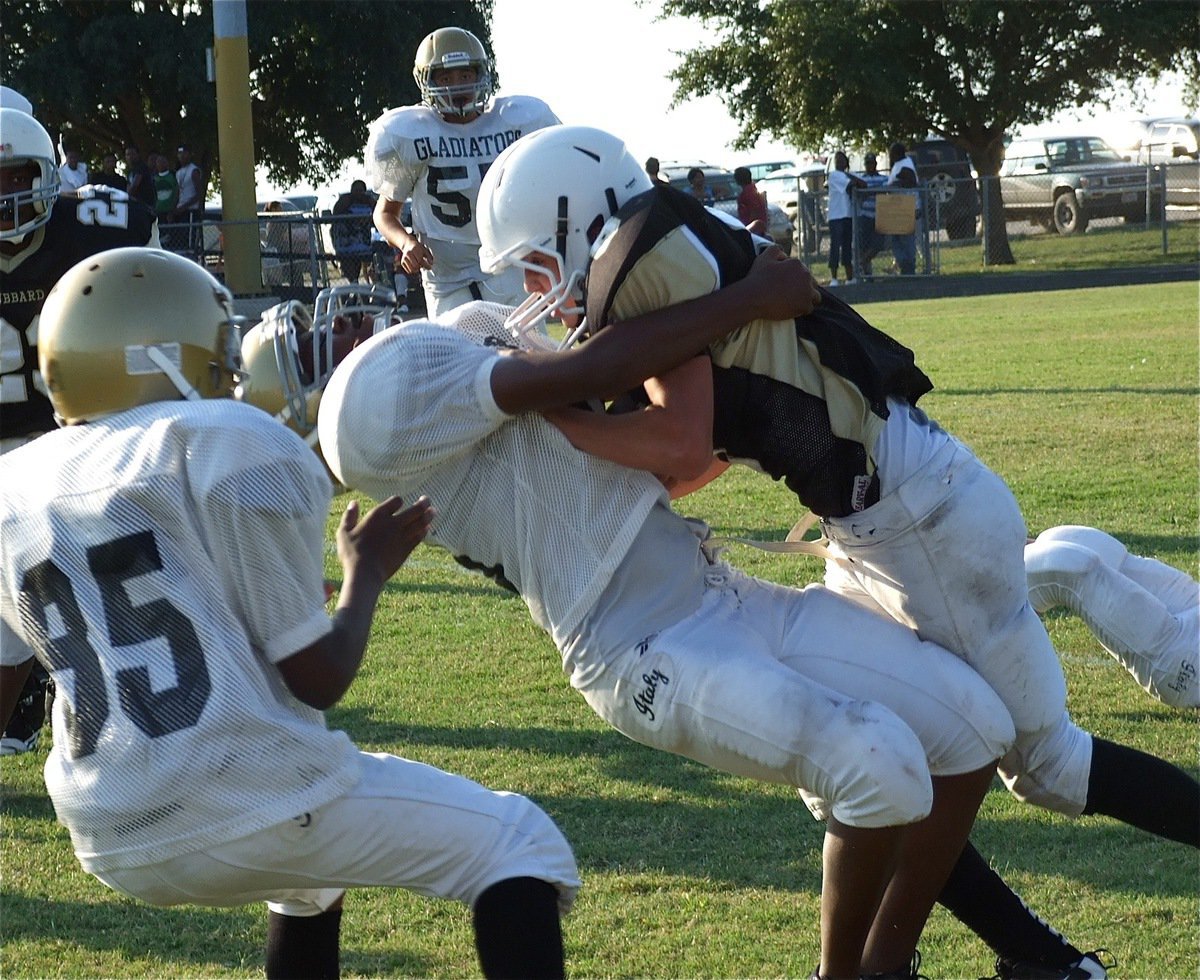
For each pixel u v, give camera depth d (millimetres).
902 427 4875
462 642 9508
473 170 12227
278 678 4090
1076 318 28125
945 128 49750
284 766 3967
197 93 51031
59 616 4023
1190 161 44438
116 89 51281
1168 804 5328
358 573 4211
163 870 4020
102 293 4109
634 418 4574
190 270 4242
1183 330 25047
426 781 4207
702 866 6273
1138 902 5879
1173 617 6594
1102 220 46750
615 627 4668
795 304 4594
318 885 4180
